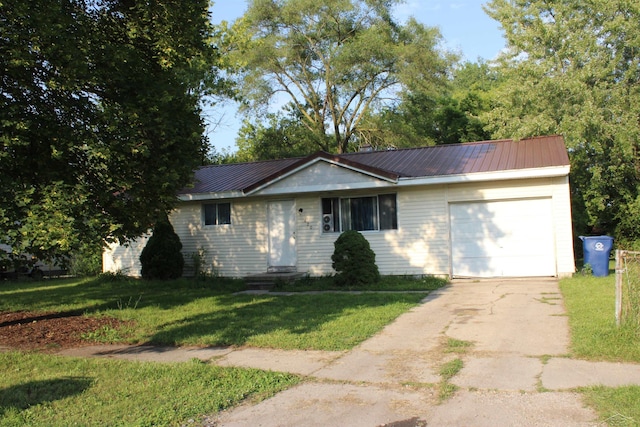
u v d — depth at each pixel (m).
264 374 6.81
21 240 7.71
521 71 21.05
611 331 7.62
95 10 9.92
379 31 32.94
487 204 15.49
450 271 15.66
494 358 7.12
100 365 7.46
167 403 5.79
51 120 8.58
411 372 6.73
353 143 39.25
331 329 9.22
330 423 5.21
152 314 11.45
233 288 15.91
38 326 10.51
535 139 17.92
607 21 20.77
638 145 19.69
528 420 5.01
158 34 9.39
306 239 17.39
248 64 32.38
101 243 8.27
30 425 5.23
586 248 14.39
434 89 31.61
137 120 8.83
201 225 18.84
